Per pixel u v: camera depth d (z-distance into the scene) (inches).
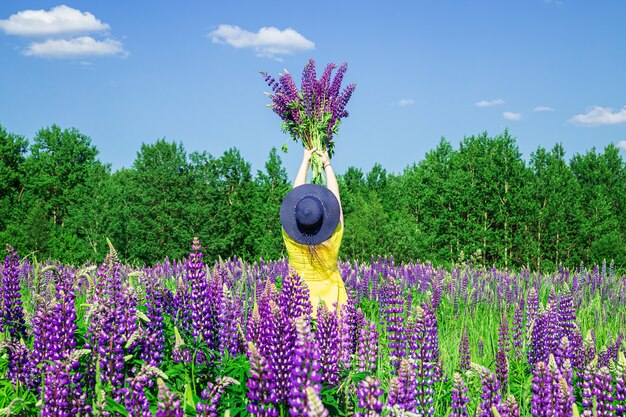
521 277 797.9
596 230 1819.6
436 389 265.3
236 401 214.5
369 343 272.4
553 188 1878.7
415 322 266.1
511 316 552.4
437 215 2048.5
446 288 677.3
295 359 174.7
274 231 2097.7
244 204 2236.7
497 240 1850.4
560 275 796.0
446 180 2014.0
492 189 1886.1
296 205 399.5
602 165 2442.2
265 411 193.5
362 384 173.3
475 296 624.4
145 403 193.6
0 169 2736.2
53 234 1983.3
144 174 2069.4
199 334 257.6
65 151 2945.4
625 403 193.5
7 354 250.2
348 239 1501.0
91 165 3024.1
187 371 241.9
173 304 276.1
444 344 384.5
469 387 272.2
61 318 227.6
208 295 264.7
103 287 236.2
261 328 237.9
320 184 437.7
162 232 2012.8
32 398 239.5
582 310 593.9
